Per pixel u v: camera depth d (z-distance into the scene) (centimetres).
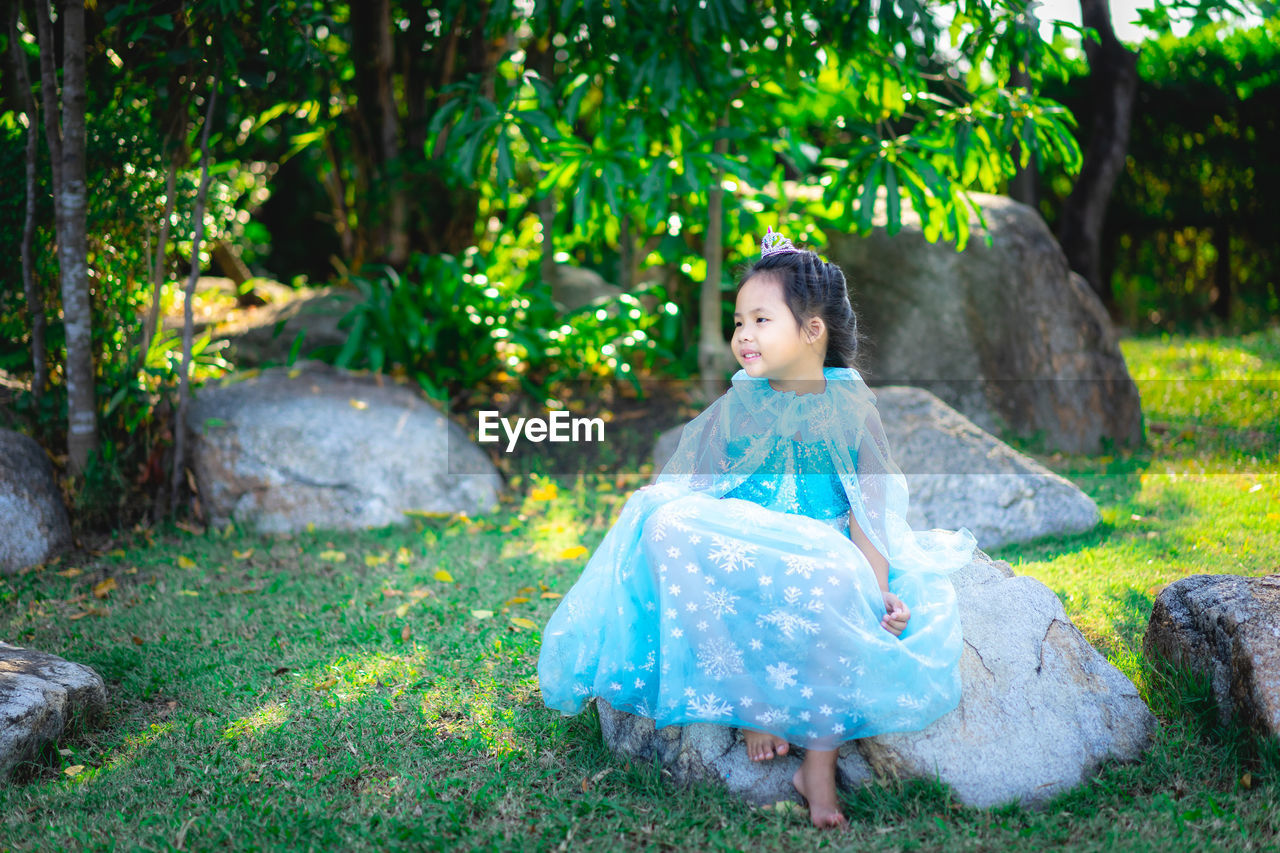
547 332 627
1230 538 395
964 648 247
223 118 516
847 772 228
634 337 606
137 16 436
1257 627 238
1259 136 1298
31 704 251
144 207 461
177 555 432
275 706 284
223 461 479
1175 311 1428
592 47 504
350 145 713
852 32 466
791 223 597
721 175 555
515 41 670
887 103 501
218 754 253
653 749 242
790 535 226
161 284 476
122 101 454
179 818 224
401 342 609
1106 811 214
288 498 474
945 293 618
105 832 220
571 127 541
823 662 216
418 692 291
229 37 432
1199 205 1369
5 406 498
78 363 444
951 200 488
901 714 218
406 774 241
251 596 383
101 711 277
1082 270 855
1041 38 445
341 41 701
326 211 1340
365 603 373
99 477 453
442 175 667
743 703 216
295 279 952
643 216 618
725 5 446
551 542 448
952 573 276
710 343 586
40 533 427
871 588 228
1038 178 913
